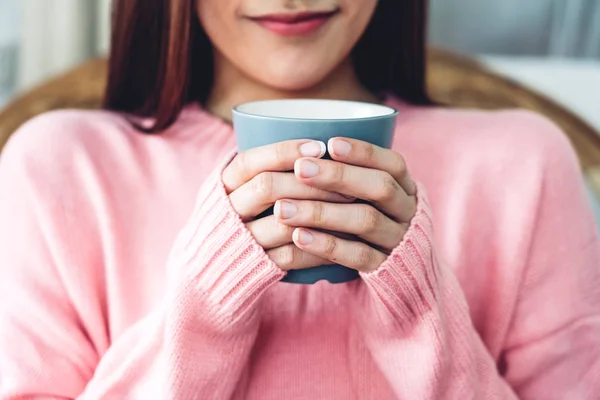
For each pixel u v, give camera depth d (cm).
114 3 88
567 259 78
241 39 72
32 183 75
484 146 79
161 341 62
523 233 77
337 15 71
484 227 78
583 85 133
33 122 82
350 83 86
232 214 52
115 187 77
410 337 61
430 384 61
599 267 79
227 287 55
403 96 92
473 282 78
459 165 79
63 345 71
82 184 76
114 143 78
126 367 64
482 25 136
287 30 70
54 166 76
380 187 50
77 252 74
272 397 66
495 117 84
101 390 64
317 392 66
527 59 137
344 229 50
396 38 89
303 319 69
